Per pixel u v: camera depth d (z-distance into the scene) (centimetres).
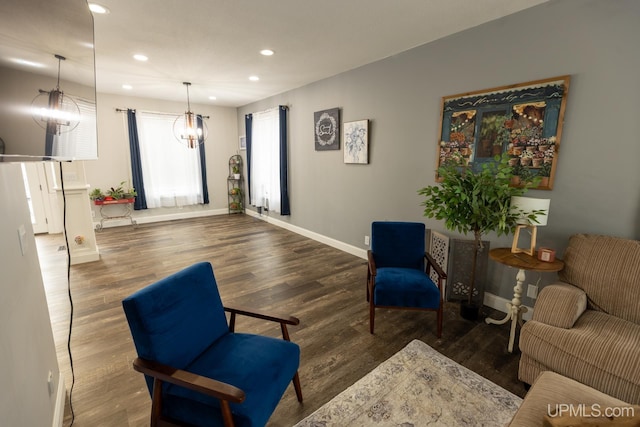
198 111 656
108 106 558
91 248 404
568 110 222
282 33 279
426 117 315
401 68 333
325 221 478
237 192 716
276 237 521
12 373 104
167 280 145
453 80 288
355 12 240
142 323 125
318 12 240
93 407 171
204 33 278
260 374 134
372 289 241
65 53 116
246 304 291
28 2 92
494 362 210
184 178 653
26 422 112
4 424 94
